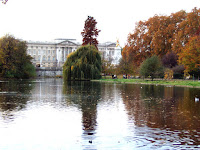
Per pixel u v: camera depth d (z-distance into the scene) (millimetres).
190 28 81812
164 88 54156
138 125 21281
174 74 84125
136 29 98750
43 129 20250
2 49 107250
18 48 113188
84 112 26203
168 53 89875
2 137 18516
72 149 16422
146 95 40469
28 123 21828
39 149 16516
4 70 109125
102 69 94312
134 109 27969
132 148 16469
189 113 25891
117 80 83562
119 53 141875
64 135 18875
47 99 35656
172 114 25375
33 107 28969
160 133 19172
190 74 74812
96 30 106625
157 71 74625
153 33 92750
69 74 87188
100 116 24422
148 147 16609
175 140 17766
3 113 25547
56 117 23938
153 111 26844
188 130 19891
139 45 95688
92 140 17891
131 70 93562
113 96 39219
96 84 69000
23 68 113750
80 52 88875
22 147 16828
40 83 75875
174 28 88500
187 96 39188
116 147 16641
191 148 16438
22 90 49688
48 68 153250
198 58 64312
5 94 42062
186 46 69688
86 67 86875
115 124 21547
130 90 49344
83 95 40594
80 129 20219
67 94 42156
